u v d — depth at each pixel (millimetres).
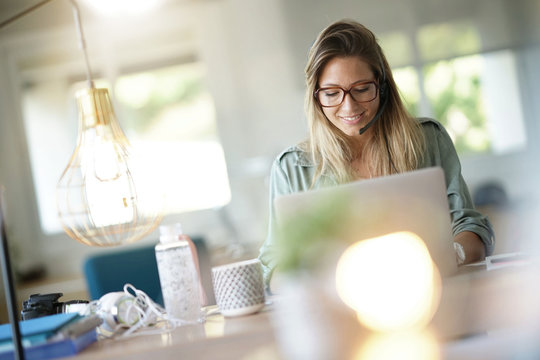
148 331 1371
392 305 1006
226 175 4879
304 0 4879
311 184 1964
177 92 4914
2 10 4859
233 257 4238
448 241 1287
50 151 4855
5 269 1104
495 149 4918
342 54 1817
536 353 1014
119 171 1594
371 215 1034
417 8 4918
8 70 4852
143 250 2459
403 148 1899
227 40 4906
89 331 1321
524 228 4680
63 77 4879
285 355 1054
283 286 1019
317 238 994
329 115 1881
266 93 4895
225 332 1194
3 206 1117
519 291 1104
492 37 4906
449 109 4945
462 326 1082
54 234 4797
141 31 4895
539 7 4844
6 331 1275
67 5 4840
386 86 1894
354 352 1016
